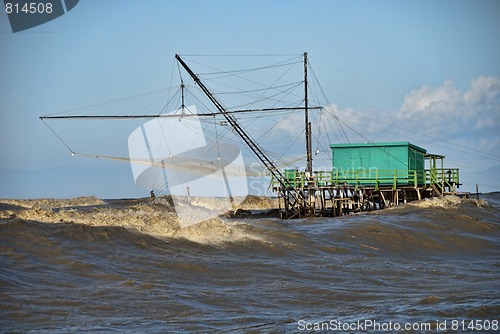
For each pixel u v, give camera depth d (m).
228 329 24.06
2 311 24.91
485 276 36.03
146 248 37.44
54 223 39.44
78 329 23.38
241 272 34.44
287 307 28.06
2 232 35.50
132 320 24.86
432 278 35.28
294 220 56.47
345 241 45.50
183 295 28.91
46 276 30.11
